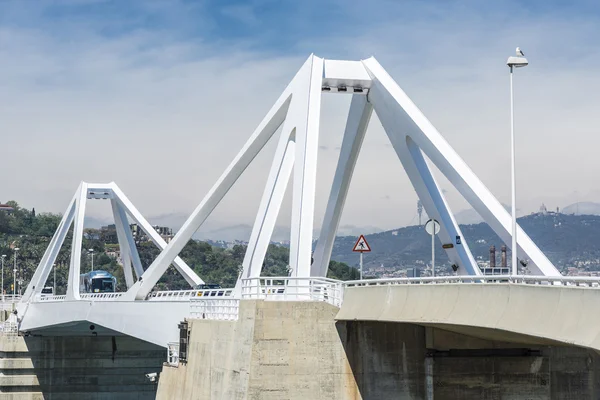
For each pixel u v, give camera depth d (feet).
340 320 165.58
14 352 352.08
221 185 229.86
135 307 247.70
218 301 195.52
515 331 123.24
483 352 163.12
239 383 167.63
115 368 354.33
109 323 267.59
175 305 224.94
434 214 198.29
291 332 165.58
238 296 203.10
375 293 157.28
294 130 208.74
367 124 219.61
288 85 210.18
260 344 165.17
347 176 226.17
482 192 180.14
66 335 354.13
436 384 161.79
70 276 349.41
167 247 246.47
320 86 201.46
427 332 165.17
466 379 162.09
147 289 252.62
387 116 206.90
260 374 164.45
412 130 196.13
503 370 162.20
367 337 165.27
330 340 165.48
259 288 176.86
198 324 197.16
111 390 352.28
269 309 166.30
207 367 187.01
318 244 235.61
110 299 270.05
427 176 201.16
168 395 211.00
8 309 442.09
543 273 165.99
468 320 132.98
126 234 367.45
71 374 352.28
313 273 237.04
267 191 207.72
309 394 164.14
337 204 228.84
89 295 357.20
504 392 161.79
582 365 162.09
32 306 348.38
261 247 202.49
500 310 127.75
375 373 164.86
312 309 166.30
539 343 147.64
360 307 160.35
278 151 208.64
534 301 121.90
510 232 174.09
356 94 216.54
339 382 164.55
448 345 161.79
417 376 164.86
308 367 164.86
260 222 205.26
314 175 194.80
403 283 155.63
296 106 204.03
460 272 194.80
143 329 241.76
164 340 229.04
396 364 165.07
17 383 349.20
